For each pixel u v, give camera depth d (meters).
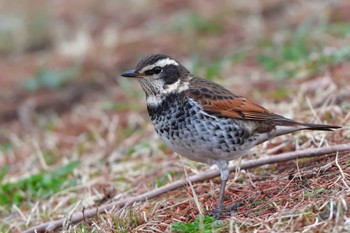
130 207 10.57
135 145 14.31
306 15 20.22
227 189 10.76
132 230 9.66
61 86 19.11
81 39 21.22
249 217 9.27
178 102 9.75
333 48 16.48
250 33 19.84
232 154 9.96
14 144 16.31
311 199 9.20
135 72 9.98
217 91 9.92
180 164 12.22
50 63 20.91
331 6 20.42
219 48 19.39
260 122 10.04
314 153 10.68
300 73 15.43
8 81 20.16
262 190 10.28
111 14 23.78
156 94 9.90
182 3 23.50
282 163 11.23
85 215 10.68
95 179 12.73
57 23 23.88
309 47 17.06
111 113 16.72
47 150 15.55
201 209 9.88
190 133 9.70
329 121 12.27
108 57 20.16
